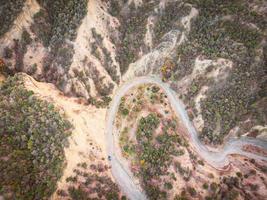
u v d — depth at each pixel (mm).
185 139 135250
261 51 137375
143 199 118750
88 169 118688
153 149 125688
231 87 139375
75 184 113438
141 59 145250
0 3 131375
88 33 133875
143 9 145375
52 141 112500
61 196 108250
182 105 142500
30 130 111312
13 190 96500
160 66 146375
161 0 145375
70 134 120750
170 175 121812
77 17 131000
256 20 137625
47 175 106062
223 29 140500
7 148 106875
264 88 138000
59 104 128750
